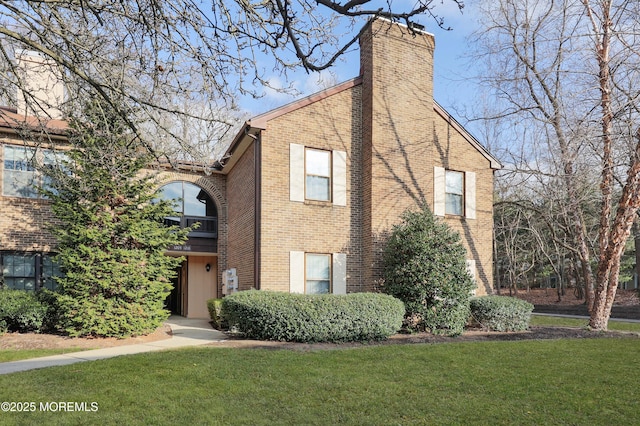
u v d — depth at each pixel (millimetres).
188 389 6738
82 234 11984
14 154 14977
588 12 14453
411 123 15812
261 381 7242
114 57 6789
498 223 27094
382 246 14820
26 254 15047
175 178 18109
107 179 12016
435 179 16344
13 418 5457
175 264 13445
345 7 3973
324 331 11219
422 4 3963
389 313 11961
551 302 30672
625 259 31125
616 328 16125
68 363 8664
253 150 15008
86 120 9398
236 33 5754
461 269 13461
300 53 4430
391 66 15641
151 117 6230
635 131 13211
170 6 5785
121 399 6238
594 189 15133
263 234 13883
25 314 12453
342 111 15422
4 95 8258
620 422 5703
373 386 7078
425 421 5633
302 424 5473
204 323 17000
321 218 14734
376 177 15000
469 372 8133
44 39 5828
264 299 11547
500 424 5586
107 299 12156
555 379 7727
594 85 14000
